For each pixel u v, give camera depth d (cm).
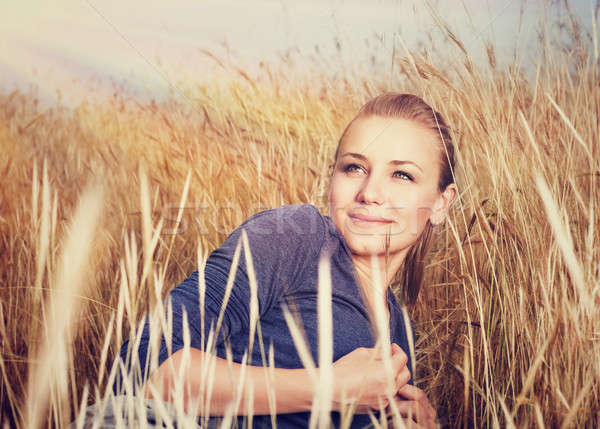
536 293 80
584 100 98
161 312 49
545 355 69
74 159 160
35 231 94
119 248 108
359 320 72
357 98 157
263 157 141
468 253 91
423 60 107
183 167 144
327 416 36
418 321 105
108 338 49
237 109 160
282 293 69
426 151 84
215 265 67
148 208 46
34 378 51
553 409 65
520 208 86
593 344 67
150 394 55
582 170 91
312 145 157
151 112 181
